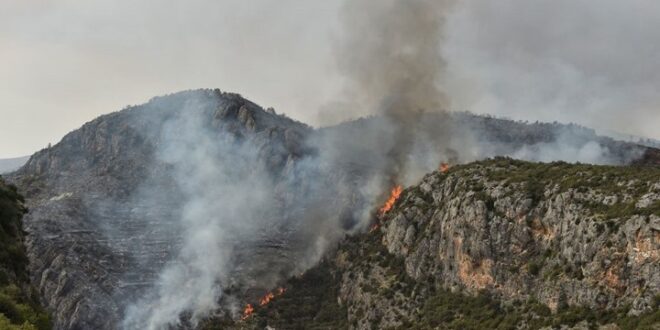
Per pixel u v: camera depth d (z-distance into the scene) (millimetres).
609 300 158500
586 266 167250
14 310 135250
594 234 167125
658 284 146875
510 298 190875
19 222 193125
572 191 183375
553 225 186250
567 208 181250
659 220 150000
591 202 177000
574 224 176375
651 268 150000
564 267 176000
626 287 155875
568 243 176625
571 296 169250
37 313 148250
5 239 173375
